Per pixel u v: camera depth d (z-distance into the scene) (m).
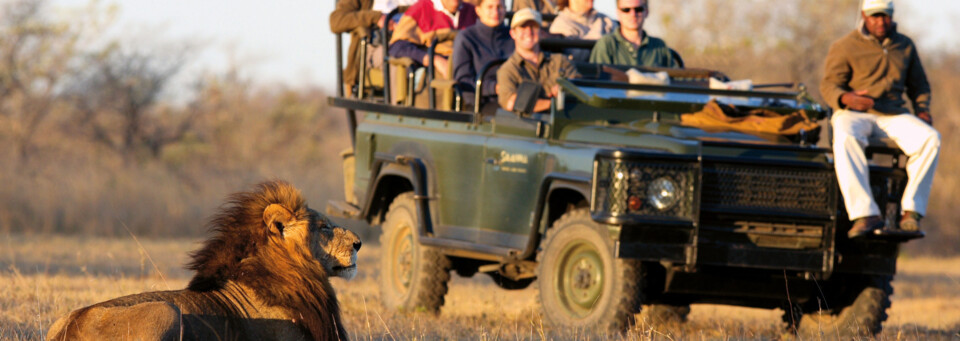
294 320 20.72
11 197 83.19
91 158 106.50
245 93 144.12
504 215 35.59
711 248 30.48
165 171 102.69
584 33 43.44
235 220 21.03
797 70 106.88
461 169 37.78
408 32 43.56
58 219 82.69
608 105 33.91
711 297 33.66
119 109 125.75
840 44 34.16
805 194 31.14
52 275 48.16
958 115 116.12
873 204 30.97
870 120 32.78
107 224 82.31
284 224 20.98
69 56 122.44
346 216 45.03
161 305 18.81
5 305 33.34
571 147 32.97
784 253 30.81
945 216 102.44
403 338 29.44
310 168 122.06
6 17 121.62
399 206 42.28
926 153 31.83
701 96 35.19
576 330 29.61
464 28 42.50
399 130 41.91
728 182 30.78
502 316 37.38
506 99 36.59
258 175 110.69
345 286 50.34
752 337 33.91
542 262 33.56
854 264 32.09
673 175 30.03
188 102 137.38
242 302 20.53
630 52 39.50
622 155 29.91
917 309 49.94
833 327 34.38
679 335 32.28
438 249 39.56
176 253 65.50
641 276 30.97
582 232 32.25
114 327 18.50
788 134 33.09
